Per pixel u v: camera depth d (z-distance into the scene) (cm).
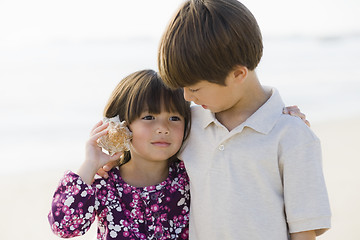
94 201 186
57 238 423
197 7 164
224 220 176
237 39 160
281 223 173
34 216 477
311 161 167
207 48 158
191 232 191
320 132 836
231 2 165
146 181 203
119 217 191
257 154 172
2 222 457
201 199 184
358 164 630
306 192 166
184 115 195
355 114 992
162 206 197
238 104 179
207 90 166
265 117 173
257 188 173
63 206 181
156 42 1884
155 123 193
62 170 620
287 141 170
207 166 183
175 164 207
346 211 457
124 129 193
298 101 1125
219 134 181
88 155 191
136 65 1475
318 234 172
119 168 206
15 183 570
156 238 192
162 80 187
